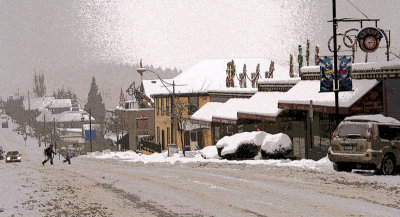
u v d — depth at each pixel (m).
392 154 18.02
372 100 23.33
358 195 13.14
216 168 23.61
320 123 27.84
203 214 11.17
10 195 15.64
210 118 43.06
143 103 83.00
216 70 68.56
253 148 28.16
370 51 24.84
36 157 88.06
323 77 22.33
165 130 63.47
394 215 10.34
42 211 12.36
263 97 34.22
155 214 11.44
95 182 18.98
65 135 147.25
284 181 16.53
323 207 11.49
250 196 13.50
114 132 107.56
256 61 70.38
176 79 69.81
